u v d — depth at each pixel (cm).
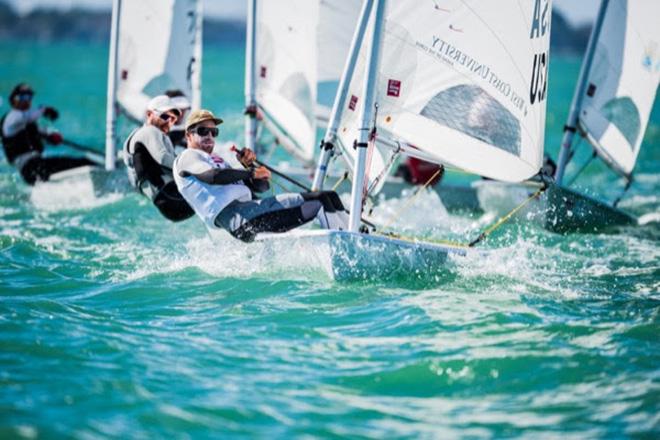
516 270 2795
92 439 1542
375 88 2547
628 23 3981
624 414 1714
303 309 2356
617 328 2198
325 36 4062
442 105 2703
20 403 1689
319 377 1886
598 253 3231
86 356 1970
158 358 1975
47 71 19612
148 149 3106
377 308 2358
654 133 8762
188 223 3694
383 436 1619
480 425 1673
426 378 1888
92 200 4144
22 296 2489
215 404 1728
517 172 2788
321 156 2984
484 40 2659
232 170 2634
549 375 1903
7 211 3909
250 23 4125
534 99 2725
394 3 2644
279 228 2650
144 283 2647
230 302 2436
